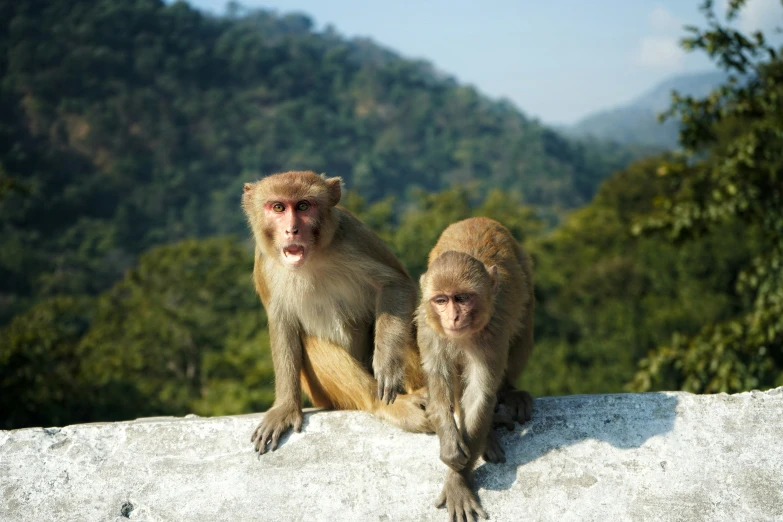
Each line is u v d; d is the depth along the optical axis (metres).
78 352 35.19
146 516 4.62
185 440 4.91
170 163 157.62
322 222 5.40
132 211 136.50
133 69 187.50
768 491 4.48
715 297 32.94
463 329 4.46
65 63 172.12
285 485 4.72
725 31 10.55
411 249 44.94
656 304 35.59
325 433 4.96
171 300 46.12
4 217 114.44
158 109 173.50
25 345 22.86
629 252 45.12
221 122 180.75
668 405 4.81
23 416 22.23
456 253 4.67
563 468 4.64
